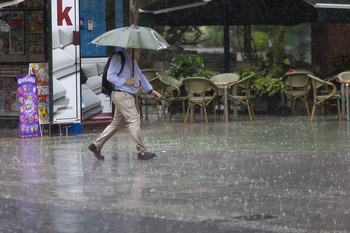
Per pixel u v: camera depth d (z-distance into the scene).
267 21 40.97
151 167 18.27
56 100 27.34
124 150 22.22
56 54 27.22
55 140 25.67
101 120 30.02
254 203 13.30
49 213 12.49
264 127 30.09
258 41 46.72
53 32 27.08
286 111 37.56
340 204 13.17
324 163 18.61
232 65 46.84
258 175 16.72
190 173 17.14
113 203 13.36
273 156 20.19
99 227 11.36
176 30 49.25
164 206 13.05
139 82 19.86
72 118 27.78
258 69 41.31
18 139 26.19
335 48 44.81
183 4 36.16
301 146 22.61
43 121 27.55
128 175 16.91
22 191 14.77
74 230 11.16
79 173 17.33
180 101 35.59
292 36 45.78
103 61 29.86
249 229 11.18
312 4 35.50
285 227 11.30
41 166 18.66
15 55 30.08
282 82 36.41
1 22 30.25
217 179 16.19
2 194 14.43
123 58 19.58
